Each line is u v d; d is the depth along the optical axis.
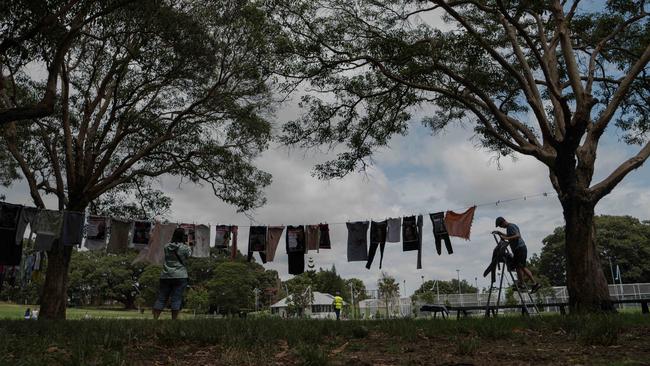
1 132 17.23
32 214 13.99
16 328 7.61
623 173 11.70
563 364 4.45
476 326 6.82
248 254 15.79
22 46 9.24
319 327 7.25
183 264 10.57
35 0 8.77
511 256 10.26
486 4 14.30
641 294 39.16
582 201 11.59
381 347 5.84
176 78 17.91
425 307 11.54
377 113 16.00
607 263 77.50
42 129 18.62
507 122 12.96
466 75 14.29
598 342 5.58
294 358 4.82
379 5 14.02
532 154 12.67
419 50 12.93
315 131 15.67
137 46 16.05
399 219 14.45
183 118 19.11
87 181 17.77
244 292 92.19
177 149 19.73
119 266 109.56
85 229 15.27
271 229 15.94
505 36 16.08
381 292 57.59
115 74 19.39
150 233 15.77
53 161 18.75
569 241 11.66
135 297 110.44
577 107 11.49
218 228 16.12
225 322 7.71
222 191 20.22
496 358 4.88
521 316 8.80
